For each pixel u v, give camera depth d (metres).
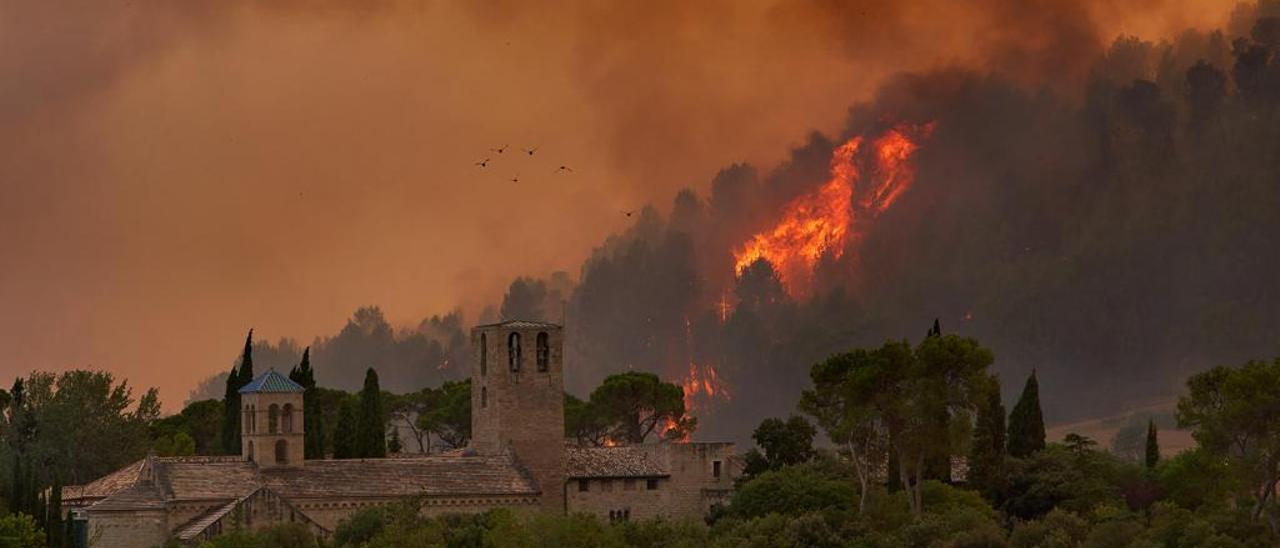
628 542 196.25
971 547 189.75
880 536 197.62
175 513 197.38
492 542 185.62
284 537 187.12
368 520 195.75
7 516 191.38
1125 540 191.25
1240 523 196.00
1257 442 199.62
